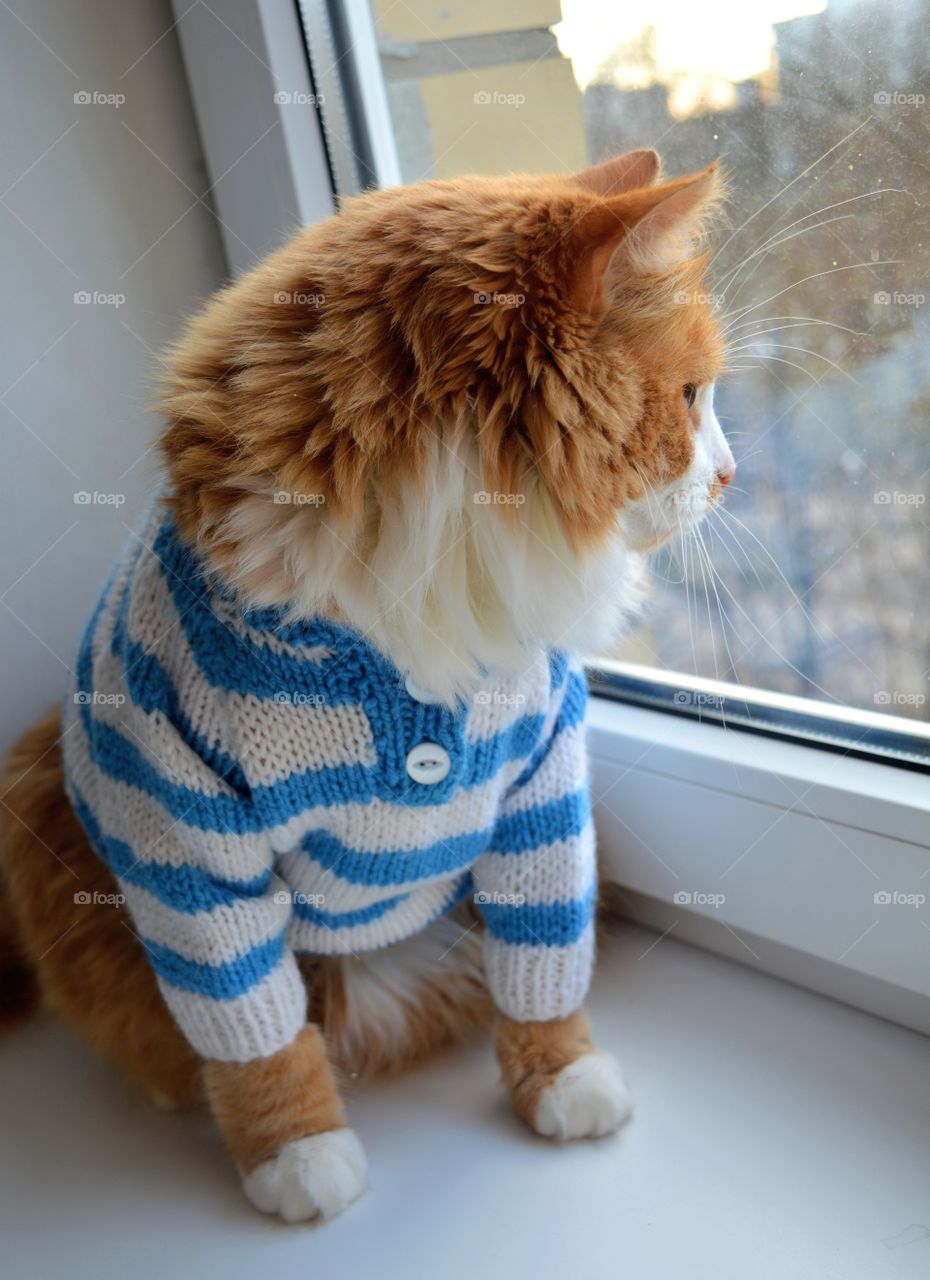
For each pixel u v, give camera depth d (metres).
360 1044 0.88
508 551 0.64
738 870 0.88
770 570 0.89
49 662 1.04
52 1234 0.75
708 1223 0.70
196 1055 0.81
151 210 1.00
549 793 0.79
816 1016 0.87
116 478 1.03
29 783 0.90
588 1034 0.83
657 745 0.90
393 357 0.60
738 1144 0.76
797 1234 0.69
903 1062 0.82
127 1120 0.86
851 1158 0.74
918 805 0.75
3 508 0.98
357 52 0.96
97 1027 0.85
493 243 0.61
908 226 0.74
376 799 0.70
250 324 0.65
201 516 0.64
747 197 0.83
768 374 0.85
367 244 0.63
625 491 0.66
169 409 0.67
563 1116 0.77
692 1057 0.84
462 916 0.97
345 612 0.64
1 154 0.91
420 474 0.61
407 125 0.99
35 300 0.96
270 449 0.61
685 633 0.95
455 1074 0.88
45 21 0.91
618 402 0.63
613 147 0.91
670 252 0.66
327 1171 0.73
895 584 0.82
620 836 0.96
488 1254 0.70
